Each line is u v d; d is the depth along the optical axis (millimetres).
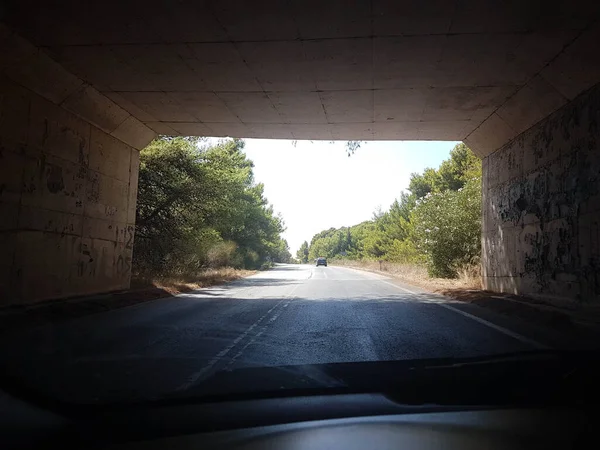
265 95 14297
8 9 9641
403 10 9430
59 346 8242
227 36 10719
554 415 4691
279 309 13625
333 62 11930
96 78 13141
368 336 9203
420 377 6156
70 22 10164
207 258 33188
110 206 16312
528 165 14562
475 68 12023
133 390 5691
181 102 15070
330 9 9484
